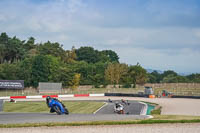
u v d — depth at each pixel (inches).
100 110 1513.3
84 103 1955.0
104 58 5585.6
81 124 531.5
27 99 2422.5
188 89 3496.6
